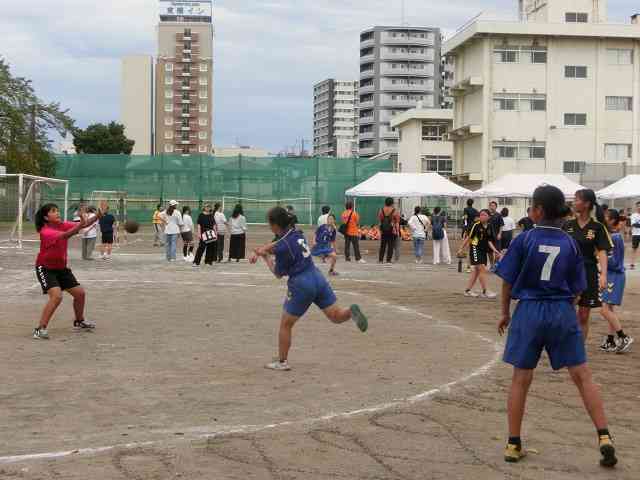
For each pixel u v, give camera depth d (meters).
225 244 36.47
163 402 7.23
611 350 10.27
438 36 138.62
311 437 6.16
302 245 8.66
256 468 5.41
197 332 11.36
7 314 12.98
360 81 141.75
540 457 5.77
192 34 149.62
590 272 9.30
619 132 62.12
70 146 111.88
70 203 52.06
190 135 150.12
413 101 138.12
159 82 150.00
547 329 5.66
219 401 7.29
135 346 10.16
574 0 66.38
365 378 8.34
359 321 8.47
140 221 52.81
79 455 5.61
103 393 7.56
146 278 19.58
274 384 8.02
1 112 48.81
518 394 5.70
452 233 53.66
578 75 61.69
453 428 6.48
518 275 5.79
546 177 37.19
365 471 5.38
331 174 53.16
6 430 6.26
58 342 10.39
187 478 5.17
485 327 12.18
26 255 27.34
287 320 8.69
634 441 6.22
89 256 25.97
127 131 147.38
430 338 11.07
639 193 33.44
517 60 61.44
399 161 91.38
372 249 35.34
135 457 5.58
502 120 61.62
